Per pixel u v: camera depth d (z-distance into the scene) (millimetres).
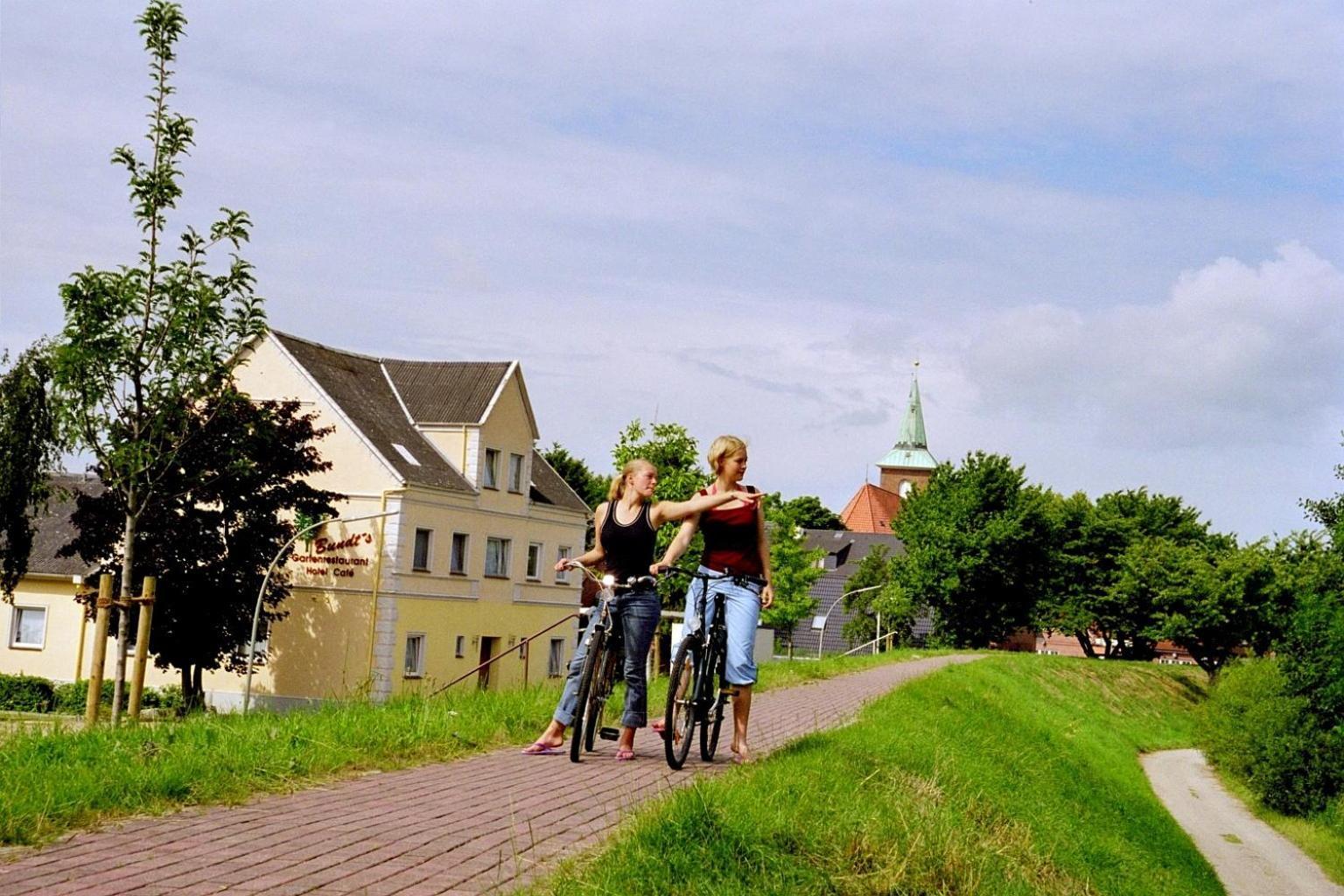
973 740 18781
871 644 77125
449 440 47438
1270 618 73188
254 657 38656
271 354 44094
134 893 5223
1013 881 8375
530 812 7301
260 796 7488
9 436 35812
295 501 36906
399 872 5789
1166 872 19391
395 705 11617
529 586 51156
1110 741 47781
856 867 7059
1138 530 82688
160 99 18766
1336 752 40938
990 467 72438
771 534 68812
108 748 8375
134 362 18547
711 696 9477
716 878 6234
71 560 44625
